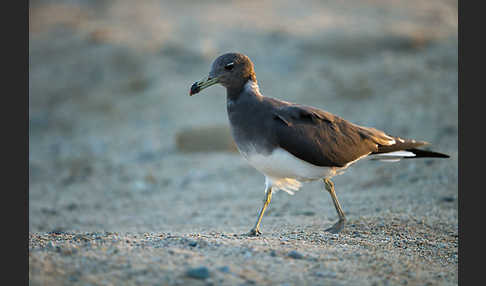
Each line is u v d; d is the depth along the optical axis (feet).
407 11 101.40
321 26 90.12
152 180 50.96
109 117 74.64
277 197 42.22
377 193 39.14
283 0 113.19
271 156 26.91
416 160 44.60
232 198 43.68
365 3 108.06
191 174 51.19
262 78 74.64
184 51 85.40
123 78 83.92
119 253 21.40
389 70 72.18
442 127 52.65
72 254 21.17
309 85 71.46
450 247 26.50
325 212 36.11
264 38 86.28
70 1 127.34
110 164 57.82
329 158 27.50
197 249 22.48
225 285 18.79
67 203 46.09
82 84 85.10
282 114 26.84
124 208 43.96
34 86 85.51
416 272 21.76
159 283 18.71
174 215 40.47
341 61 77.82
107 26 103.09
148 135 65.31
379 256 23.35
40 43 99.09
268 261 21.31
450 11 102.78
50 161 61.26
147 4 118.73
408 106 61.26
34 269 19.49
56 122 76.69
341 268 21.16
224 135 58.75
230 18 99.76
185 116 68.95
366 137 29.40
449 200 35.50
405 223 30.71
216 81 27.96
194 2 116.37
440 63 73.20
